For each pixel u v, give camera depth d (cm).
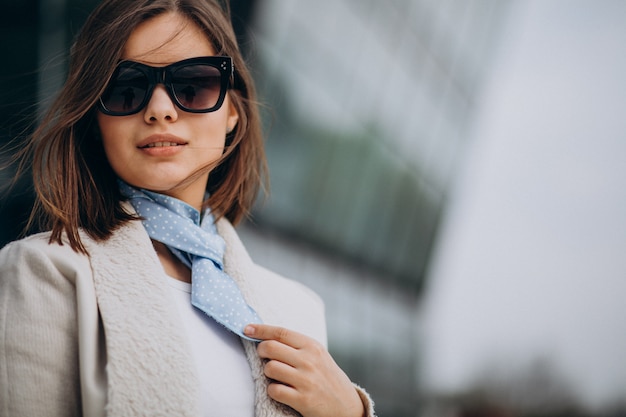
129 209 169
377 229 1681
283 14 1043
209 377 156
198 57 169
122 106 163
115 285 152
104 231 161
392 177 1711
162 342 147
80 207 162
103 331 150
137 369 143
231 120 192
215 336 164
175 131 166
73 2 800
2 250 156
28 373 140
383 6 1456
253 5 942
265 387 161
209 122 171
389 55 1565
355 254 1571
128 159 165
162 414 141
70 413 144
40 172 159
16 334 142
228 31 184
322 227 1360
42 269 149
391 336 1783
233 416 156
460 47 2033
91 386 142
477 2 2008
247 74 195
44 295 147
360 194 1535
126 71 164
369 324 1611
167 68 167
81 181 163
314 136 1256
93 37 167
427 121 1916
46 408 140
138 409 140
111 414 138
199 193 182
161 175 166
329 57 1268
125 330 146
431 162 2017
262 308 178
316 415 161
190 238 172
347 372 1466
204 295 165
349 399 167
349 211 1487
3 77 705
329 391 164
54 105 164
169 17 172
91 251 157
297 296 196
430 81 1867
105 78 162
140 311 150
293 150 1180
